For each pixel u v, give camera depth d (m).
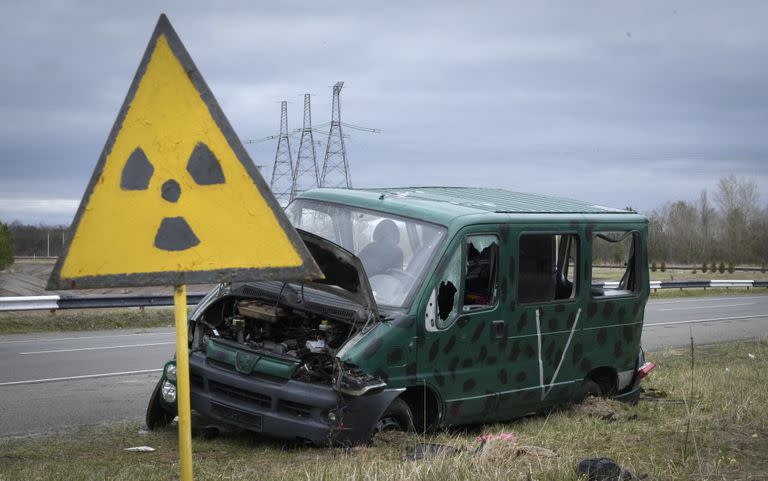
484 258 7.90
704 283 41.25
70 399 9.95
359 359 6.64
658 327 22.98
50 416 8.87
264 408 6.71
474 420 7.80
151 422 7.62
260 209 3.24
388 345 6.81
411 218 7.69
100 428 8.09
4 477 5.66
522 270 8.12
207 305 7.55
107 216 3.08
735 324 24.45
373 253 7.63
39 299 18.02
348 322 6.91
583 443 6.95
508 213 8.09
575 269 8.80
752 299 37.78
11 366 12.52
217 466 6.04
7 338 16.53
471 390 7.61
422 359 7.11
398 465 5.58
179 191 3.16
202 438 7.30
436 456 5.74
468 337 7.54
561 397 8.65
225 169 3.21
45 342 15.87
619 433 7.44
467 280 7.77
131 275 3.09
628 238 9.52
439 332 7.25
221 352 6.99
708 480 5.48
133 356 13.93
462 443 6.77
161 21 3.16
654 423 8.26
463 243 7.52
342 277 6.91
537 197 9.68
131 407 9.53
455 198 8.67
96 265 3.06
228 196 3.21
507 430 7.91
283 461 6.30
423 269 7.27
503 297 7.91
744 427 7.43
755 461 6.16
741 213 95.19
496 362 7.85
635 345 9.59
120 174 3.10
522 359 8.14
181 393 3.21
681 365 14.44
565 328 8.62
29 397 10.00
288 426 6.57
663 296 38.94
